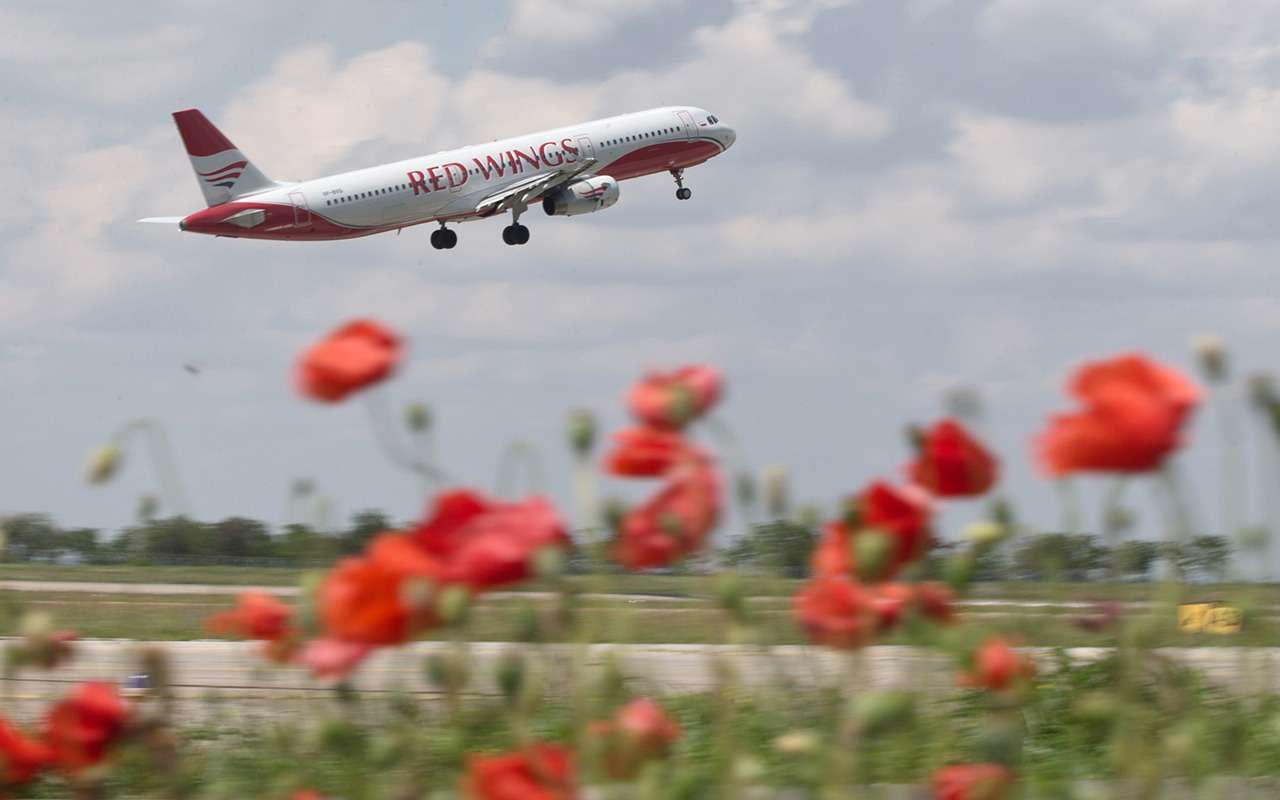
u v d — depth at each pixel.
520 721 12.14
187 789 18.59
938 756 15.79
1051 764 20.58
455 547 10.77
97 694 14.40
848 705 11.23
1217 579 11.94
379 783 16.06
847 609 11.48
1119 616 12.26
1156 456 10.23
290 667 15.16
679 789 11.91
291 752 16.52
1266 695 15.71
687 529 11.75
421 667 12.91
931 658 15.40
